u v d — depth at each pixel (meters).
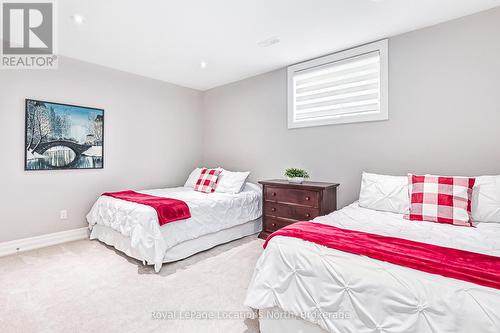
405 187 2.31
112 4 2.13
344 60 3.04
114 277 2.27
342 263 1.26
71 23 2.44
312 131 3.36
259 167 4.00
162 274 2.33
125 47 2.97
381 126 2.81
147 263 2.46
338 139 3.13
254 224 3.69
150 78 4.10
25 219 2.95
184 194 3.48
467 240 1.53
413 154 2.61
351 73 3.04
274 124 3.78
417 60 2.58
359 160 2.97
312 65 3.32
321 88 3.29
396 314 1.07
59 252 2.87
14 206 2.87
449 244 1.46
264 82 3.88
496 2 2.13
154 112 4.16
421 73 2.56
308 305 1.31
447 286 1.01
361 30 2.60
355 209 2.42
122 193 3.35
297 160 3.52
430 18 2.38
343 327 1.19
